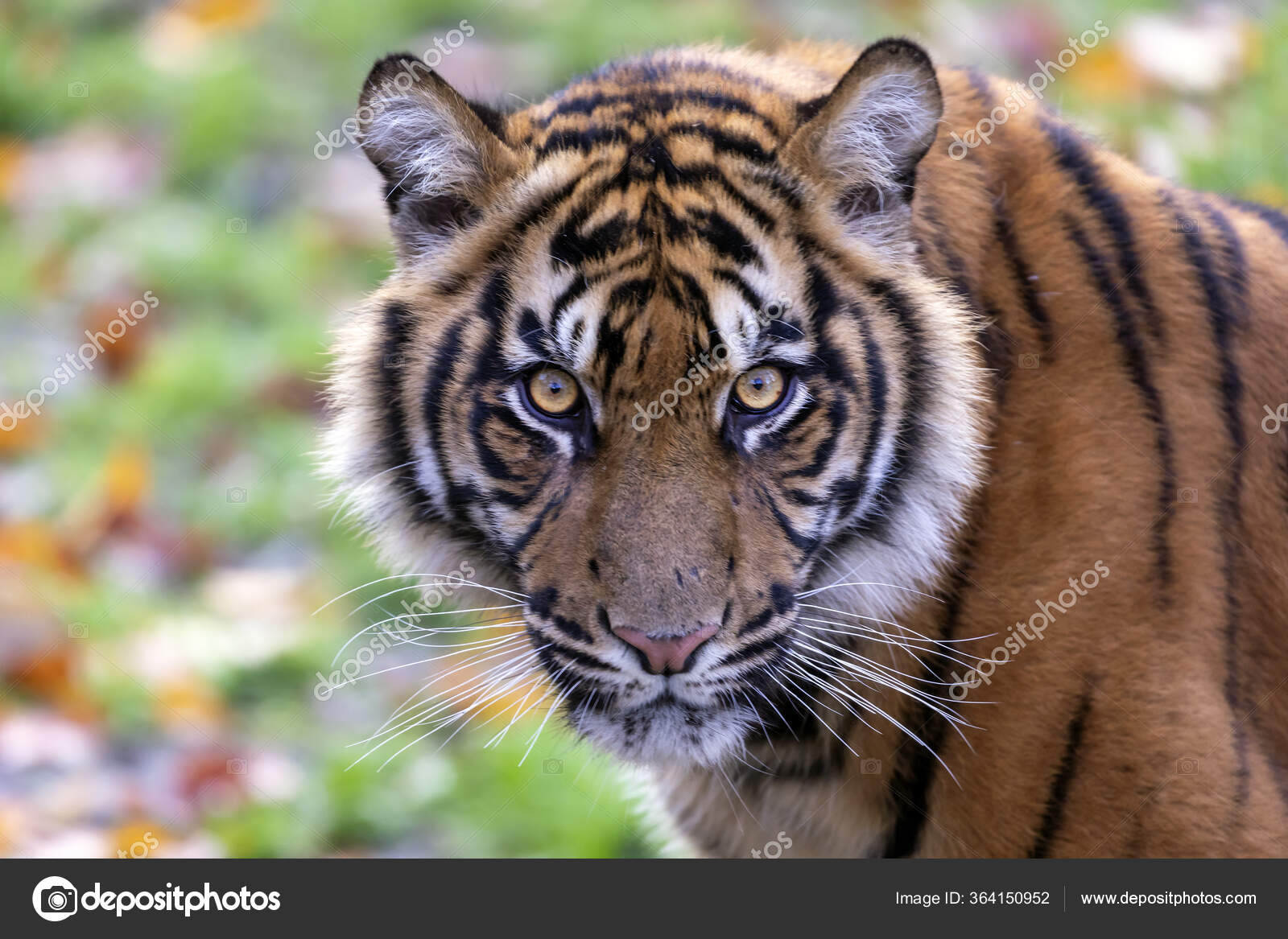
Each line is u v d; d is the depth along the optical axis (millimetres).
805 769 5914
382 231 12609
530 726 8516
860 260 5348
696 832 6477
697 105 5473
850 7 13586
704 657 5129
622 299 5102
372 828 8219
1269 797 5395
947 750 5555
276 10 15406
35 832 8141
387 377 5684
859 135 5273
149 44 15516
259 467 10875
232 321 12422
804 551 5320
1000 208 5680
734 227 5191
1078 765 5387
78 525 10406
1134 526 5426
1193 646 5414
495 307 5355
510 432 5336
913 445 5480
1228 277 5766
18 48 15539
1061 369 5535
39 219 13625
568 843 8031
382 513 5887
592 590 5160
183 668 9281
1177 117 10891
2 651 9258
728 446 5172
